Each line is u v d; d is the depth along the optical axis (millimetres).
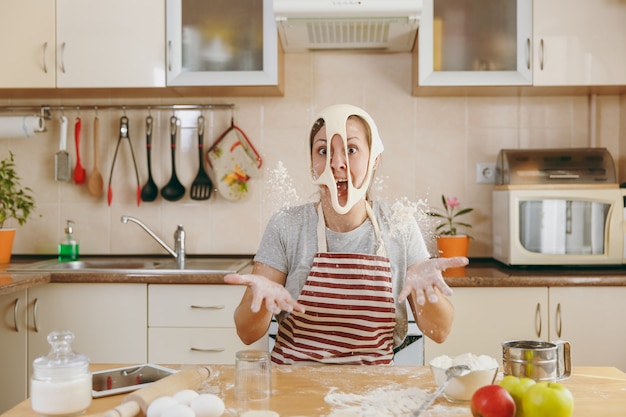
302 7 2496
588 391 1231
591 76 2646
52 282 2447
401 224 1570
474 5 2674
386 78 3000
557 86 2688
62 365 1109
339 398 1186
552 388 1039
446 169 3000
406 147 3004
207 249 3035
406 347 2316
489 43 2672
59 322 2455
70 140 3068
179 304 2445
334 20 2553
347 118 1467
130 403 1057
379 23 2580
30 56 2715
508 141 2988
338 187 1494
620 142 2975
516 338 2383
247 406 1145
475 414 1044
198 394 1152
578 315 2387
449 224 2992
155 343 2447
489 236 2992
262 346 2420
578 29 2646
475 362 1192
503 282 2369
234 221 3033
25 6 2711
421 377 1332
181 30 2715
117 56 2705
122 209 3057
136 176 3023
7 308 2461
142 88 2754
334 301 1511
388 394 1209
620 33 2641
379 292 1506
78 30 2709
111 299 2453
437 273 1240
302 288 1546
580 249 2604
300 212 1602
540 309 2385
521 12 2652
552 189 2590
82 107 3029
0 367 2463
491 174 2988
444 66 2682
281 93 2936
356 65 3002
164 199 3029
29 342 2459
